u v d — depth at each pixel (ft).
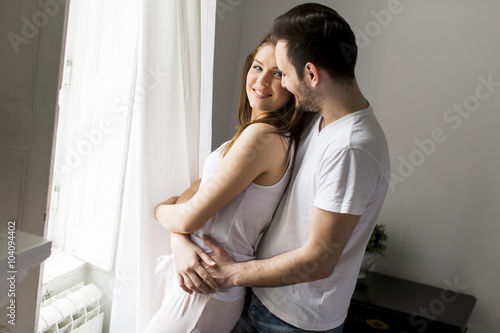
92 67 5.39
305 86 3.59
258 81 4.10
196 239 4.09
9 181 3.53
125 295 5.57
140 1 4.78
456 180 6.90
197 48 4.91
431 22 6.77
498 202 6.74
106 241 5.62
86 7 5.29
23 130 3.49
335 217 3.39
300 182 3.74
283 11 7.36
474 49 6.64
